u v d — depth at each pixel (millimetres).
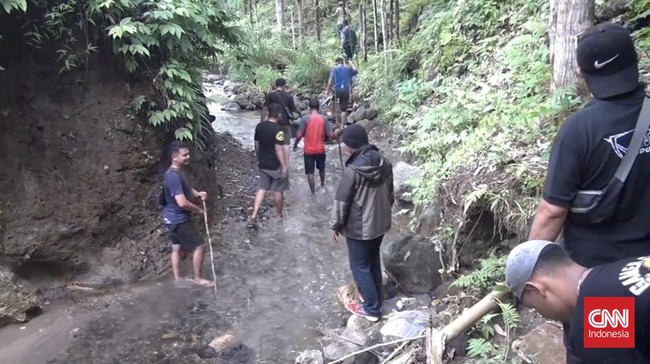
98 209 5750
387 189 4609
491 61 7902
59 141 5691
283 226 7105
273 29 18719
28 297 5047
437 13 10758
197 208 5559
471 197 4422
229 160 9008
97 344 4613
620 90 2107
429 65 9641
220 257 6246
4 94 5359
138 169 6160
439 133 6797
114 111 6055
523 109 5633
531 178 4258
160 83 6266
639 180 2080
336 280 5691
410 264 5121
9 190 5250
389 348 4102
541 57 6688
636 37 5273
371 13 16109
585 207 2174
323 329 4734
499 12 8547
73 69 5887
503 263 4246
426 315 4395
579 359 1577
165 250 6105
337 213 4500
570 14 4945
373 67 11883
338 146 9906
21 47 5547
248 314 5062
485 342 3734
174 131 6633
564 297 1632
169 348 4543
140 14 6020
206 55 7340
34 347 4555
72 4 5641
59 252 5445
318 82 14797
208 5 6582
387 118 9945
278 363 4305
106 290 5520
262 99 13805
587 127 2123
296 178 8867
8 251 5121
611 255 2162
